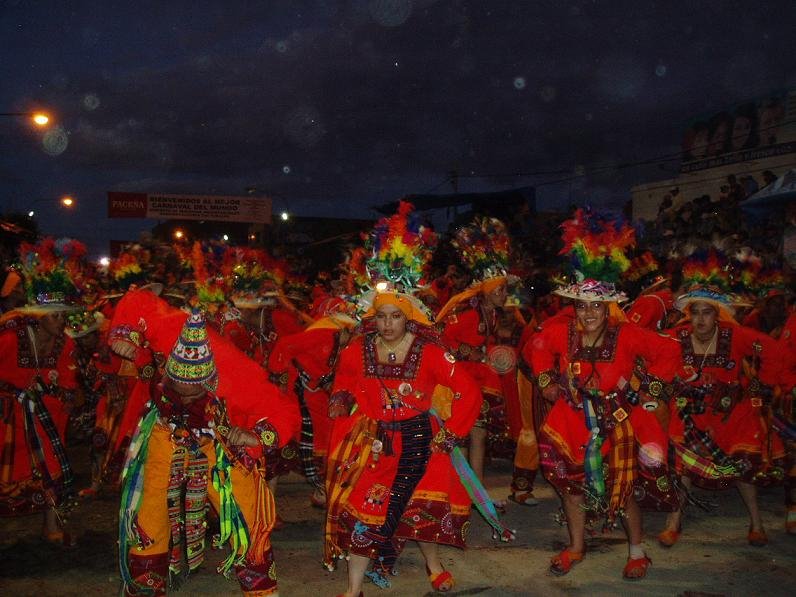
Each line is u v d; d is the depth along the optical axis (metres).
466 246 6.45
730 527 5.68
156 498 3.50
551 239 13.97
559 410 4.59
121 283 4.44
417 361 4.03
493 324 6.37
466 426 4.02
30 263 5.06
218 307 6.17
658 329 5.67
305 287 10.29
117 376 6.34
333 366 5.65
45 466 5.03
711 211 14.91
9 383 4.98
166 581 3.58
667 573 4.71
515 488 6.36
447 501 4.05
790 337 5.61
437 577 4.42
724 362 5.18
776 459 5.26
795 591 4.42
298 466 5.86
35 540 5.39
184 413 3.48
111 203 32.69
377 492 3.95
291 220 35.38
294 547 5.29
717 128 20.03
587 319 4.39
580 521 4.70
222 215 33.94
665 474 4.52
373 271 4.14
